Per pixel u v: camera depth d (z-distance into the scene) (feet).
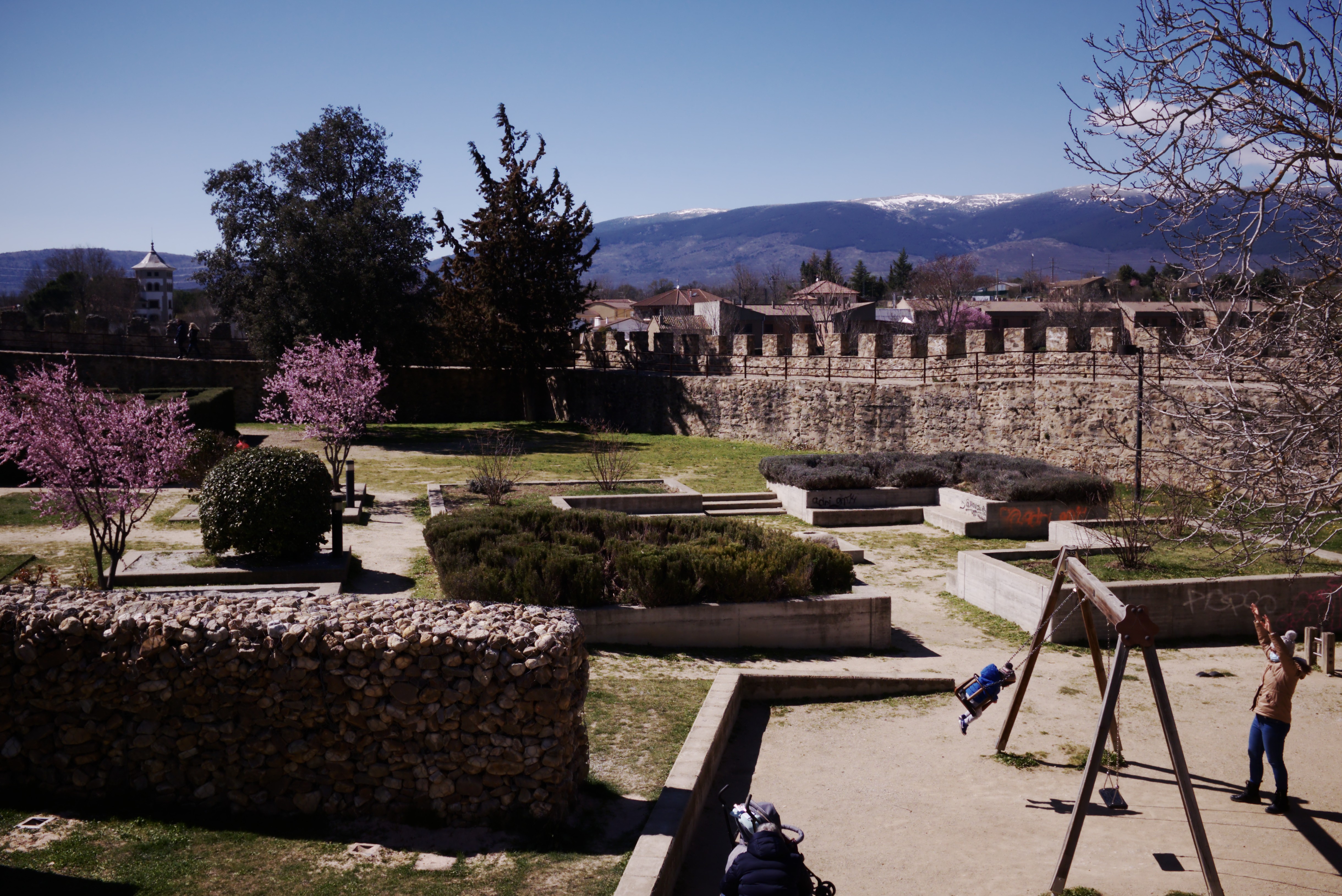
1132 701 34.01
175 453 41.11
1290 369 22.90
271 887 17.28
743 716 31.50
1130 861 21.61
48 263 376.07
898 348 95.81
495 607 22.94
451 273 125.08
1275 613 44.16
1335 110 21.81
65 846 18.35
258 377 126.31
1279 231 22.48
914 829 23.27
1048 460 82.12
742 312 259.60
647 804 21.75
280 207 117.70
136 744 20.16
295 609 21.99
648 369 126.72
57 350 121.80
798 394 104.42
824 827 23.27
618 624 37.50
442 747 20.22
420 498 68.49
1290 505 22.12
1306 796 25.66
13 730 20.31
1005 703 33.37
